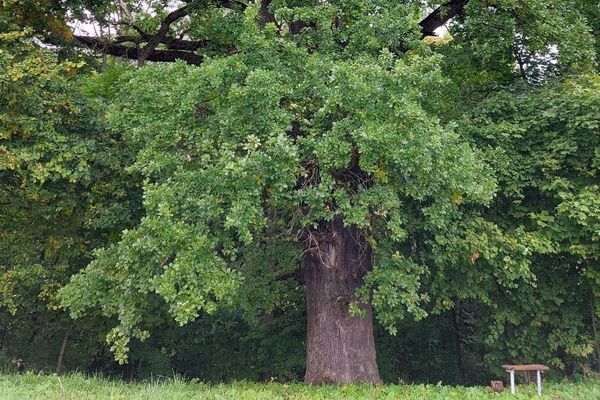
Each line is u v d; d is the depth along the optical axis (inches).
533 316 395.9
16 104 334.6
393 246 338.6
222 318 582.6
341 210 259.8
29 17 401.4
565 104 333.1
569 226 338.0
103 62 514.9
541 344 400.2
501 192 354.6
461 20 412.5
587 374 391.5
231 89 252.8
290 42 298.8
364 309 344.8
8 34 333.7
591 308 387.9
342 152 243.8
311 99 285.3
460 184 263.1
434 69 301.0
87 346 533.0
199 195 260.8
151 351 547.2
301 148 276.1
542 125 342.0
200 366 573.6
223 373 560.1
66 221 411.5
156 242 255.0
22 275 406.3
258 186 246.7
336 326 353.4
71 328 513.7
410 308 280.5
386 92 252.7
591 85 339.3
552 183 333.1
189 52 505.7
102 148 380.2
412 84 276.7
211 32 406.0
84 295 292.5
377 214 279.1
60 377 315.9
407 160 240.7
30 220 405.1
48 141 338.0
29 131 330.6
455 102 386.3
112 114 332.2
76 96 375.6
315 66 282.4
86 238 423.2
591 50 374.9
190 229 255.4
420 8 388.5
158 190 260.8
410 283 285.9
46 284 426.9
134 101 328.5
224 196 252.5
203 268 249.9
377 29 310.8
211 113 295.1
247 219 237.3
